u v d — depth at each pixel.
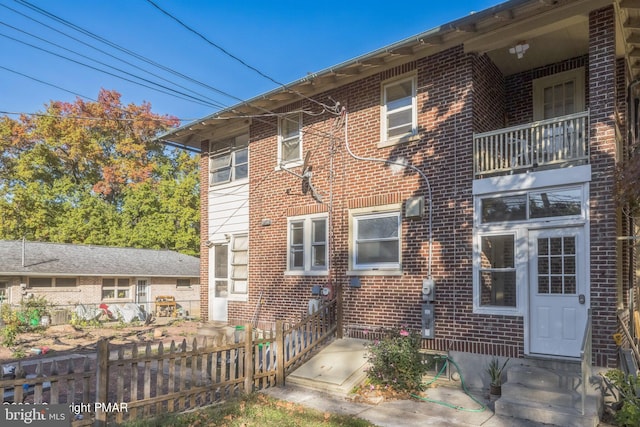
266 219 13.20
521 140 8.85
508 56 10.10
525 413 6.93
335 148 11.71
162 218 33.84
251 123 13.88
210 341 7.95
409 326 9.90
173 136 15.35
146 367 6.88
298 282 12.20
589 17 8.21
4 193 31.88
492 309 8.79
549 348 8.15
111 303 23.42
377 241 10.76
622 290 8.92
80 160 35.28
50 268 22.25
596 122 7.97
